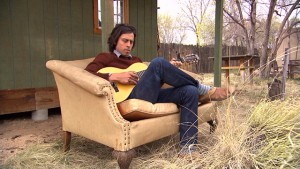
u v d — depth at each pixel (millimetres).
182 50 13312
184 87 2330
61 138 3010
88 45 4844
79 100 2287
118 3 5465
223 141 2150
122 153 1964
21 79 3980
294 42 16828
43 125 3721
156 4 6293
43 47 4215
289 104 2654
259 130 2303
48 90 4191
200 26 21984
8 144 2838
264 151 2051
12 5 3842
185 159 2154
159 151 2539
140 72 2373
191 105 2318
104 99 2023
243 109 2971
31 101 3979
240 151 2061
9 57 3854
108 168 2271
